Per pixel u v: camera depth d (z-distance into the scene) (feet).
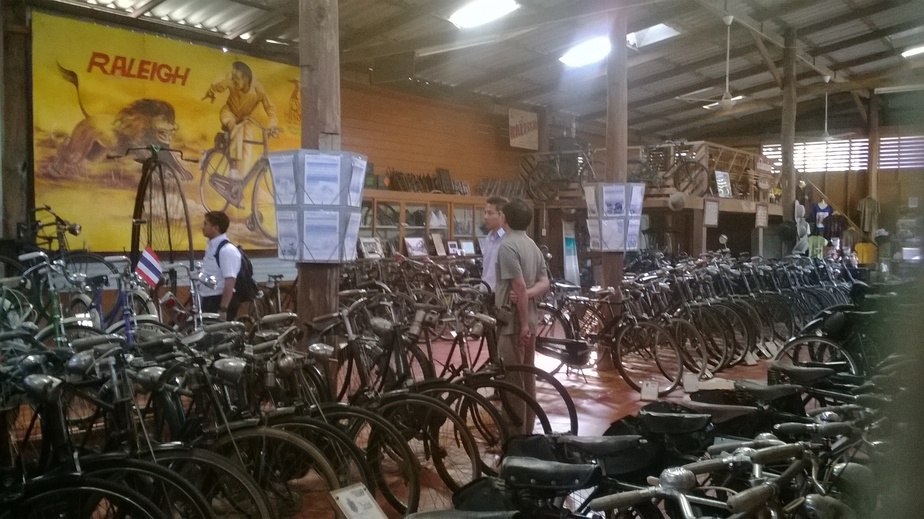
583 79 39.32
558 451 8.73
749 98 52.85
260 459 9.74
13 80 21.58
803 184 55.67
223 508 10.16
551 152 42.22
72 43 22.52
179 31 25.30
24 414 9.60
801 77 49.83
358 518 9.15
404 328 12.83
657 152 39.45
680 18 34.83
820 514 6.82
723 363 22.38
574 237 41.93
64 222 20.16
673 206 35.86
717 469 7.30
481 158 41.57
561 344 18.90
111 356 8.71
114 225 23.59
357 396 11.89
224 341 10.44
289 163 13.67
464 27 28.53
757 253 44.65
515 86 40.22
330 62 14.23
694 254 38.19
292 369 10.20
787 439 9.28
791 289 28.84
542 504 7.28
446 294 26.43
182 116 25.35
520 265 13.53
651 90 46.19
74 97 22.62
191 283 15.78
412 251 33.35
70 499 8.16
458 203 36.68
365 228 32.22
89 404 9.44
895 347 4.71
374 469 11.16
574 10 24.27
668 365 22.16
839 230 51.85
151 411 10.07
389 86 35.68
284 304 25.45
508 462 7.40
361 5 26.27
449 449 13.60
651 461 8.98
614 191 22.50
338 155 13.74
